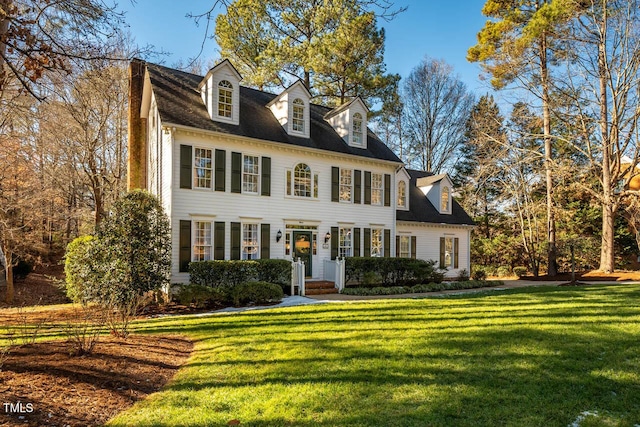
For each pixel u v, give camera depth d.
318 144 17.80
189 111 14.88
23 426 3.48
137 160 17.38
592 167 22.02
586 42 20.36
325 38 23.53
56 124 19.83
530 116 23.25
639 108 20.16
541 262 26.31
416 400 4.27
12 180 18.50
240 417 3.88
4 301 17.91
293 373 5.17
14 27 5.94
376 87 26.27
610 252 21.28
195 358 6.04
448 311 9.68
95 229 11.23
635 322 8.01
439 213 23.73
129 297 9.91
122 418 3.87
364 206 19.17
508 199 28.83
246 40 25.03
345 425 3.70
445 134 35.12
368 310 10.13
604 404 4.21
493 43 21.52
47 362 5.20
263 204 16.06
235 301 12.36
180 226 13.99
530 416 3.92
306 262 17.23
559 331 7.26
